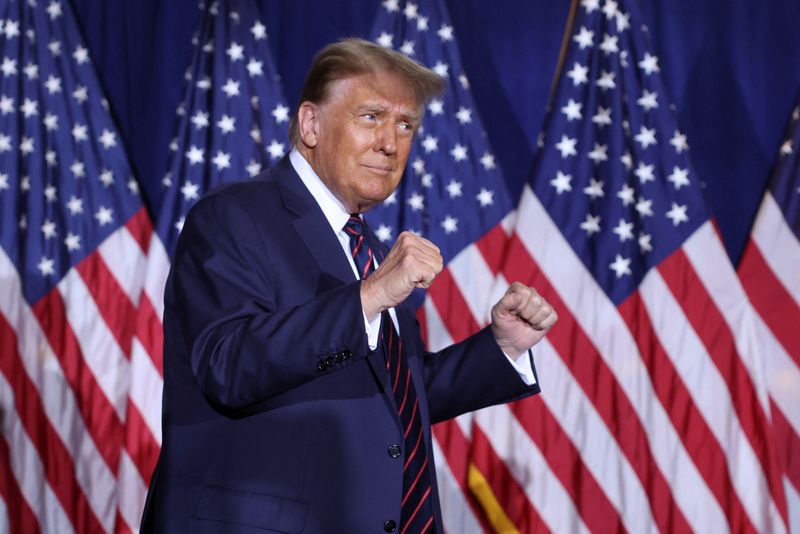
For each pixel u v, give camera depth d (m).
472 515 5.32
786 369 5.14
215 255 2.41
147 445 5.29
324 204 2.70
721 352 5.10
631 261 5.27
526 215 5.33
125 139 5.78
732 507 4.99
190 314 2.36
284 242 2.52
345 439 2.43
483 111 5.61
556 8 5.57
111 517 5.49
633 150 5.32
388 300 2.23
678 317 5.14
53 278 5.61
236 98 5.55
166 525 2.42
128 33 5.81
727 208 5.39
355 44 2.68
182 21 5.76
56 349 5.56
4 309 5.52
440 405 2.95
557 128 5.40
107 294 5.59
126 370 5.55
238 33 5.63
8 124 5.66
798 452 5.12
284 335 2.21
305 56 5.70
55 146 5.68
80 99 5.73
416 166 5.48
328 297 2.25
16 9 5.75
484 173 5.51
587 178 5.35
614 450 5.16
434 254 2.22
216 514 2.37
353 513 2.40
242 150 5.50
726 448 5.05
